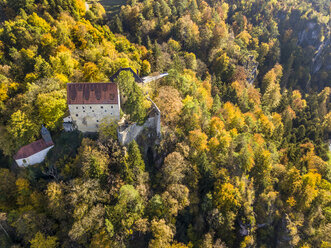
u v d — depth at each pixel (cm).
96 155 6456
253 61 15900
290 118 13688
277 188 8962
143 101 7488
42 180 6675
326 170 10644
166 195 6756
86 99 6856
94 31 11650
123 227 6053
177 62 11862
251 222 7431
